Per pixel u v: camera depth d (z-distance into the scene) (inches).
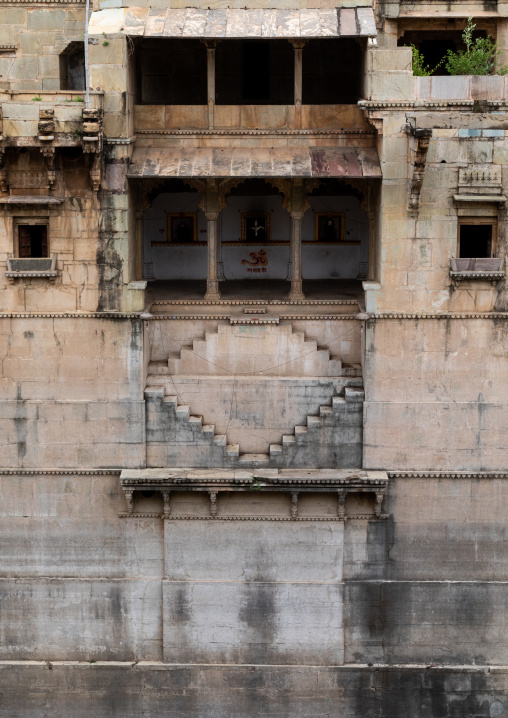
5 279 1010.1
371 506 1029.2
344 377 1048.8
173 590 1047.0
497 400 1013.2
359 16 1009.5
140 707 1064.2
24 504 1043.3
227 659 1056.8
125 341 1016.2
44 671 1059.3
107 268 1006.4
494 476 1021.2
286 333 1050.1
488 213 983.6
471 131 969.5
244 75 1152.8
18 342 1019.3
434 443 1022.4
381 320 1004.6
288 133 1029.2
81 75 1128.8
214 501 1018.7
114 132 981.8
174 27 994.1
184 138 1031.0
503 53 1132.5
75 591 1053.2
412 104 966.4
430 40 1170.6
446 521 1032.8
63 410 1027.9
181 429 1033.5
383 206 986.1
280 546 1040.2
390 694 1051.9
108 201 994.7
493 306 1001.5
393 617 1046.4
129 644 1061.8
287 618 1048.8
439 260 994.7
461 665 1048.2
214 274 1070.4
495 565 1037.8
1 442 1035.3
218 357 1055.6
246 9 1026.1
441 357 1008.9
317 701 1056.2
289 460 1037.8
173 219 1198.3
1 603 1056.8
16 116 957.8
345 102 1159.6
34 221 1002.7
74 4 1088.2
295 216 1057.5
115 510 1040.8
